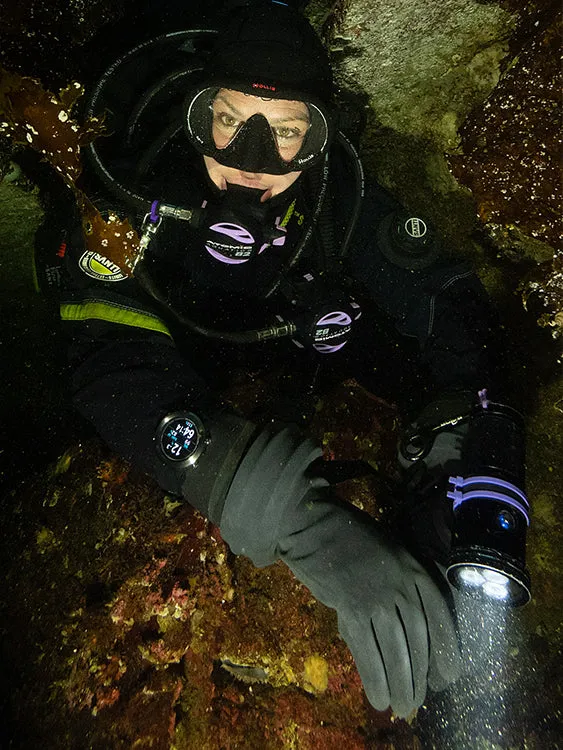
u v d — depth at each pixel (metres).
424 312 0.73
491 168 0.78
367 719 0.56
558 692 0.59
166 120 0.68
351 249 0.75
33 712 0.53
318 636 0.58
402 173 0.88
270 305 0.78
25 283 0.95
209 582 0.58
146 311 0.63
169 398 0.57
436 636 0.52
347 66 0.84
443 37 0.79
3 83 0.53
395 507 0.65
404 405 0.82
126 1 0.79
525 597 0.48
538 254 0.78
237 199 0.63
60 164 0.56
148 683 0.54
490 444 0.56
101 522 0.62
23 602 0.59
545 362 0.77
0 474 0.80
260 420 0.56
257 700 0.55
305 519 0.51
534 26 0.73
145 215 0.60
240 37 0.56
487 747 0.56
